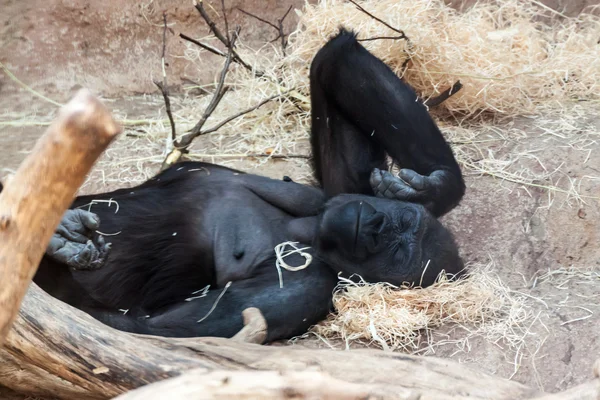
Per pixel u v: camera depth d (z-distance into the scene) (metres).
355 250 12.39
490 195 15.92
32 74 20.91
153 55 21.94
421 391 7.08
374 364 8.52
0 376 9.23
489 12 22.59
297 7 22.98
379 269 12.64
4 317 5.07
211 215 13.02
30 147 17.55
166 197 12.98
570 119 18.34
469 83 18.89
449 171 13.79
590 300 13.38
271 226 13.20
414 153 13.93
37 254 5.10
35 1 21.34
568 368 11.43
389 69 14.06
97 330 7.85
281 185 13.62
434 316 12.40
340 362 8.55
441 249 13.07
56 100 20.50
